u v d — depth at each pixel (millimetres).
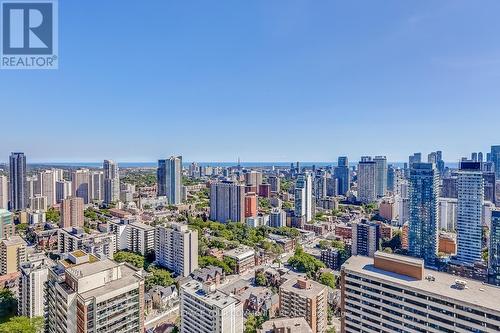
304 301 131875
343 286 94625
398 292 84000
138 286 79750
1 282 172000
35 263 142125
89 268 79188
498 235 189250
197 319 117688
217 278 191875
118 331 75938
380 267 93375
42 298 131500
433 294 78875
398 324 83875
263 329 109062
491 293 78688
